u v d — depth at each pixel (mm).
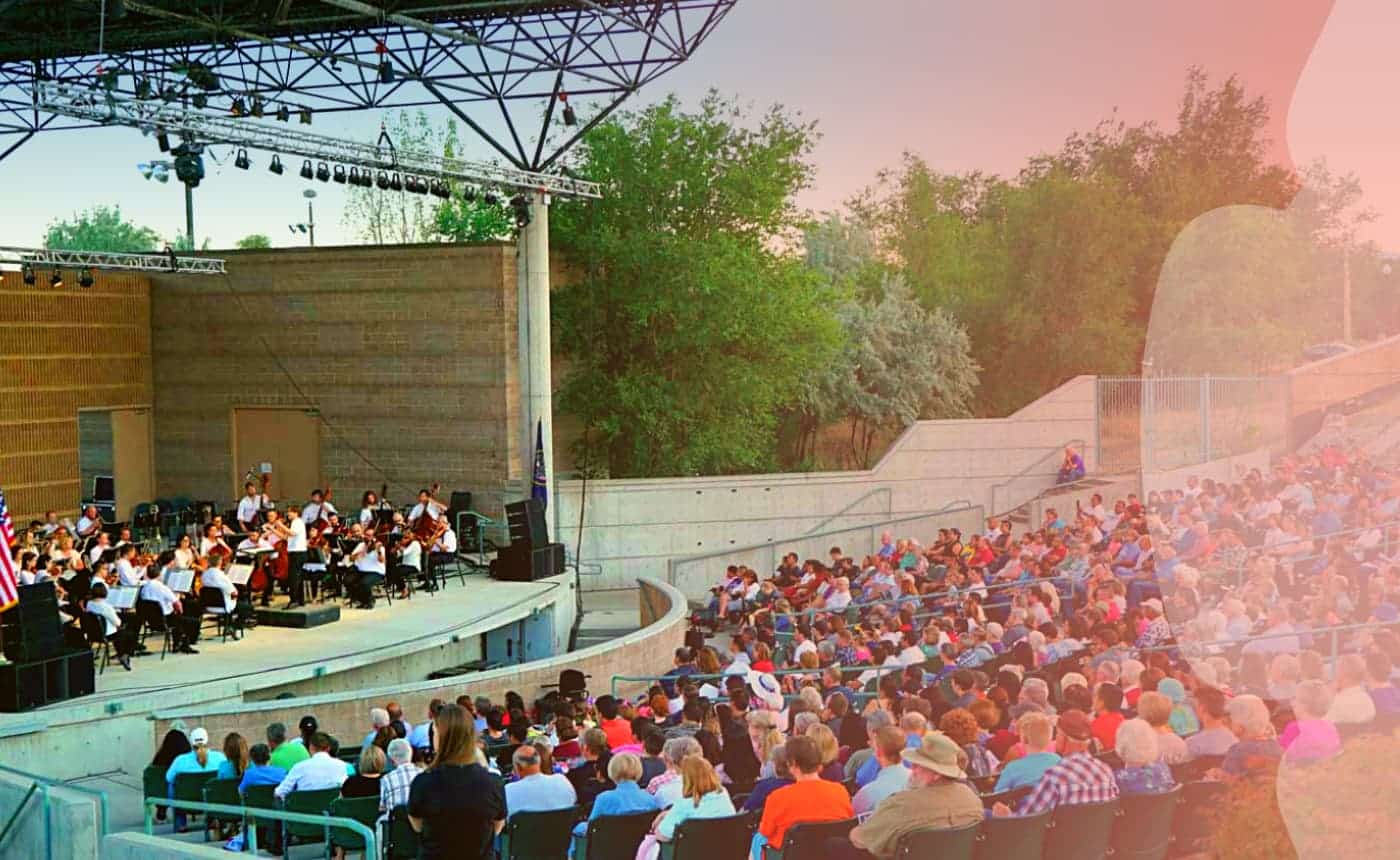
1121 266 59812
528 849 9672
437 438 37625
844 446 55406
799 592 27062
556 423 42062
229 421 40031
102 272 39312
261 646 23438
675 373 42469
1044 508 36906
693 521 38156
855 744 12234
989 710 10688
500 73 32062
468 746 5906
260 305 39438
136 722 19141
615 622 33312
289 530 25984
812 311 43469
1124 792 7945
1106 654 13148
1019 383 61000
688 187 43438
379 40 32281
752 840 8227
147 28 33594
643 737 12055
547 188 32688
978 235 65875
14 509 36906
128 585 21875
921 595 23344
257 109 32750
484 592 29109
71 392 38500
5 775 13805
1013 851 7465
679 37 31172
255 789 13023
